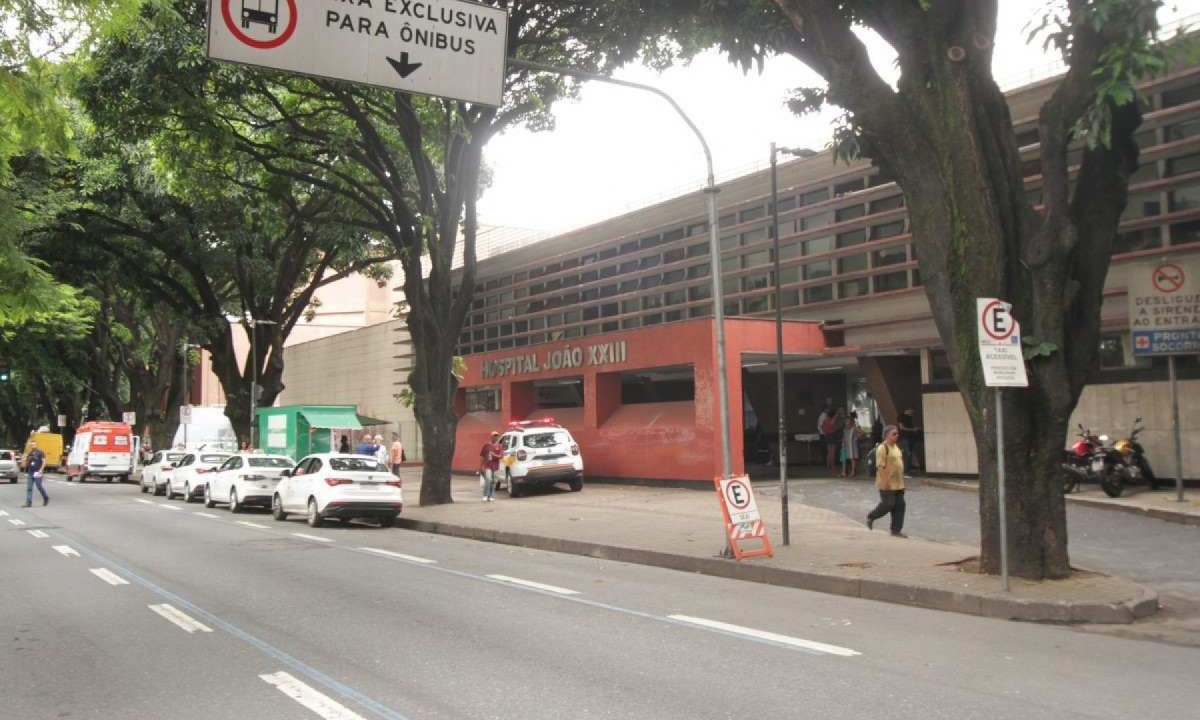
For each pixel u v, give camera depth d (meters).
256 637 8.32
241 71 19.25
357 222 24.33
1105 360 19.11
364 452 29.83
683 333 24.67
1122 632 8.39
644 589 11.10
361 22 9.16
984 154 10.47
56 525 20.25
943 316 10.80
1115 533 13.93
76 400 59.62
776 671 6.89
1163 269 16.03
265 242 37.00
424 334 23.34
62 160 27.75
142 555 14.70
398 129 23.36
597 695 6.25
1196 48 8.96
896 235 22.91
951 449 21.58
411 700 6.19
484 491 24.00
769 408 29.45
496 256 37.62
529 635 8.30
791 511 18.06
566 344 29.47
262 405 37.19
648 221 30.34
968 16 10.51
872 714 5.76
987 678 6.65
